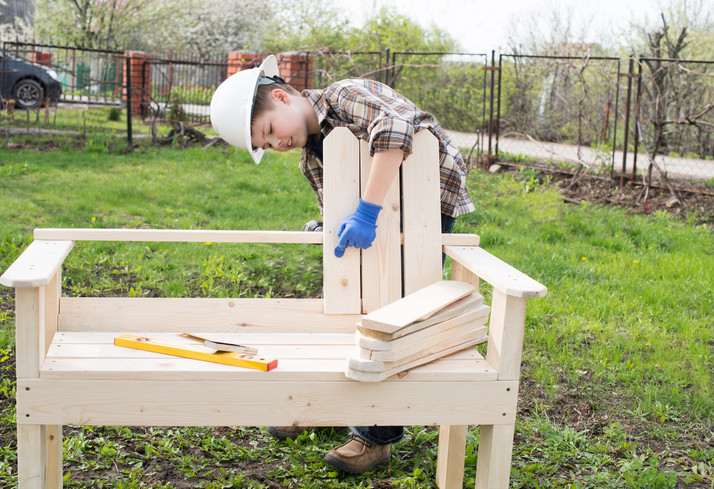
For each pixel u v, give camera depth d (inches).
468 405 75.9
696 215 291.6
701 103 433.1
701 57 545.3
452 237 94.9
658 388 129.3
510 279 76.2
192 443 106.7
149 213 255.8
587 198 317.7
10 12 989.8
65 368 70.9
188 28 967.0
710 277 202.1
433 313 77.1
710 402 122.8
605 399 126.0
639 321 163.9
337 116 94.6
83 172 332.8
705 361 141.9
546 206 294.2
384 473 101.0
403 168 94.1
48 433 82.7
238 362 74.0
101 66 853.8
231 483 95.3
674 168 385.7
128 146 418.0
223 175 339.6
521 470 101.7
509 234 248.1
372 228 90.1
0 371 123.6
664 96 417.7
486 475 78.8
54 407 70.8
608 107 387.9
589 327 159.3
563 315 167.9
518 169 364.8
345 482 98.2
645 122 424.2
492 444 77.3
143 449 104.2
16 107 546.0
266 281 188.1
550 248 233.5
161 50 954.1
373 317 73.0
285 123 92.0
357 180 94.4
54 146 409.7
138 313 89.8
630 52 581.6
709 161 420.5
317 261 206.5
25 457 71.4
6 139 414.6
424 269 94.0
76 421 71.4
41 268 71.0
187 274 188.7
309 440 109.0
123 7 895.7
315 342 86.6
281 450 106.3
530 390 128.7
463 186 100.7
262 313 92.3
